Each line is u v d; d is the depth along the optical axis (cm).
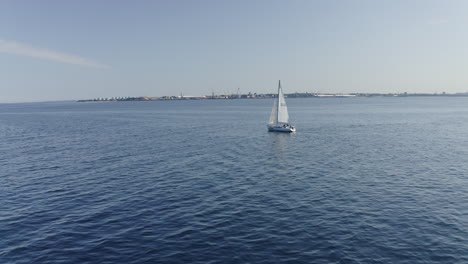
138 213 3294
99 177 4688
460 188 3969
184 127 11850
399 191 3900
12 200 3738
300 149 6975
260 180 4478
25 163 5694
